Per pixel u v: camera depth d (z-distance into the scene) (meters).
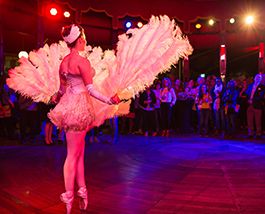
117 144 8.18
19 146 7.96
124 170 5.36
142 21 13.34
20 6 10.56
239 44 13.80
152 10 13.16
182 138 9.41
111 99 2.97
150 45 3.23
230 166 5.61
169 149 7.38
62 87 3.19
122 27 12.94
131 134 10.40
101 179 4.80
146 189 4.30
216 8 13.55
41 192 4.20
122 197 3.97
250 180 4.71
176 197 3.96
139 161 6.06
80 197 3.31
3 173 5.20
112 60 3.69
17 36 11.78
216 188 4.33
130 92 3.35
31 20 11.00
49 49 3.74
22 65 3.70
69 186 3.12
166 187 4.39
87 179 4.80
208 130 10.74
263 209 3.53
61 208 3.62
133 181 4.70
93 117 3.08
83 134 3.11
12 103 8.95
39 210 3.55
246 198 3.91
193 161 6.03
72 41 3.08
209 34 13.80
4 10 10.25
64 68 3.08
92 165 5.74
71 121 2.98
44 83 3.66
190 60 15.88
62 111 3.01
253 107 9.09
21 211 3.52
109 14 12.65
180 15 13.48
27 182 4.68
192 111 11.12
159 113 10.05
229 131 9.79
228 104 9.38
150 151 7.12
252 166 5.61
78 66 3.00
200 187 4.38
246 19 13.24
